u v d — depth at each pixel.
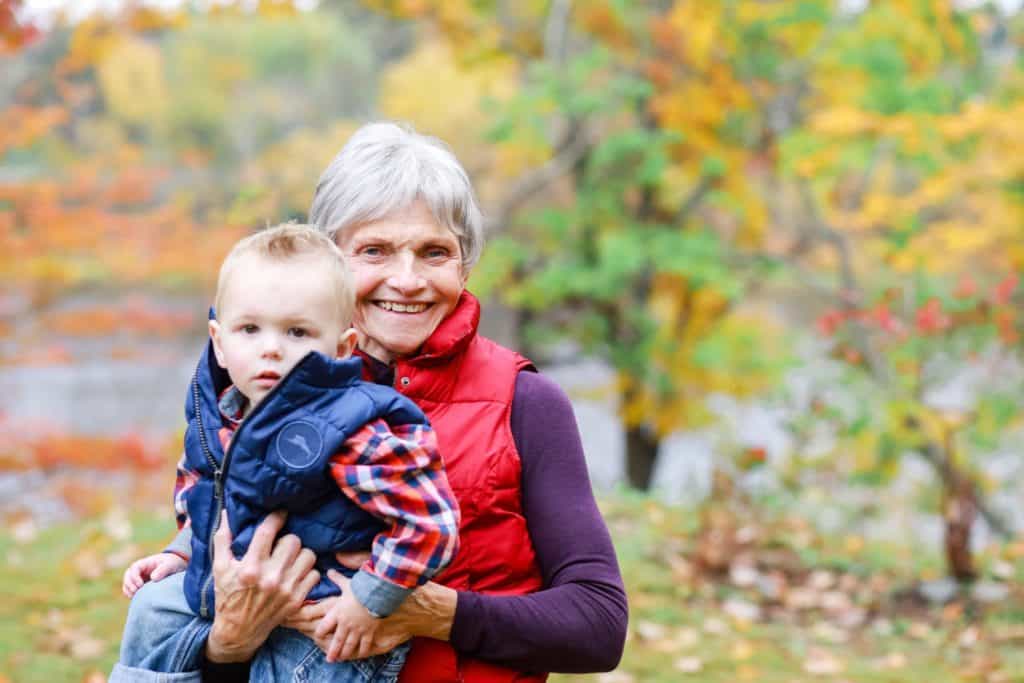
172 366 14.97
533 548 2.03
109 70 22.55
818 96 10.58
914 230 8.67
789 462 8.02
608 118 11.44
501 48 11.57
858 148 9.30
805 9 9.60
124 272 11.07
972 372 8.27
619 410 12.37
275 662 1.91
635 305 11.75
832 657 4.70
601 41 11.12
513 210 11.73
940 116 8.12
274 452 1.81
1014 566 6.25
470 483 1.96
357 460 1.82
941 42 9.37
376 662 1.90
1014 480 8.30
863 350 7.80
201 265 10.98
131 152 11.31
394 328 2.03
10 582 5.25
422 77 14.62
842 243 9.77
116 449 10.10
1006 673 4.59
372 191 2.01
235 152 23.80
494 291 11.45
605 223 11.45
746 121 10.95
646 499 7.16
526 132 10.62
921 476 9.59
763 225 11.43
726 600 5.50
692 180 11.46
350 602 1.80
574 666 1.96
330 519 1.85
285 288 1.89
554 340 11.98
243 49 24.94
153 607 1.95
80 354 13.48
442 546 1.80
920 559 6.55
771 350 11.73
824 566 6.14
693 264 10.52
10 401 16.41
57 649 4.48
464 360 2.06
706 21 10.05
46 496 9.62
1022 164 7.68
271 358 1.88
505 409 2.03
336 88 25.42
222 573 1.82
